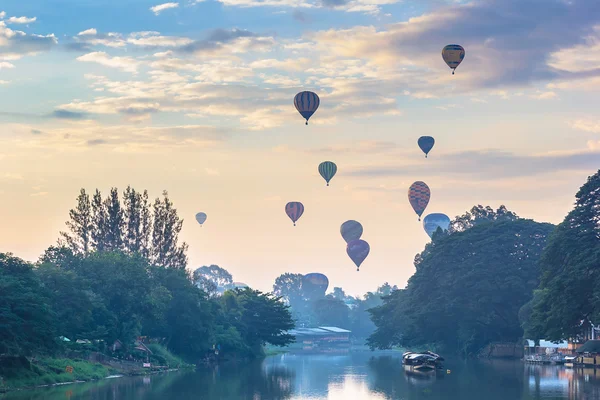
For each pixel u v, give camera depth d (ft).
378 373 403.13
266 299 650.43
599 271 352.28
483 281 530.27
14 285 291.58
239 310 628.69
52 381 316.60
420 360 443.32
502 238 549.54
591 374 363.35
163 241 576.20
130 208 572.10
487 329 548.72
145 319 450.30
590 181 381.60
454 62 467.93
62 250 427.74
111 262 421.59
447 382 329.72
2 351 280.10
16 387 295.89
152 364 430.20
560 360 456.86
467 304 540.93
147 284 424.87
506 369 410.72
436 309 550.36
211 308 533.96
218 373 410.52
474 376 361.71
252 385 326.44
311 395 282.77
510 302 538.06
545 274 383.45
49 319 295.69
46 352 301.63
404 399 264.52
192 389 304.91
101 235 558.15
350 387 312.91
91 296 390.42
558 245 376.27
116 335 408.46
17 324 279.90
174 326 496.23
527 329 449.48
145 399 266.36
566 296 357.82
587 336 485.97
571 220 378.94
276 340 634.02
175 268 529.86
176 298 495.00
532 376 353.31
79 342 398.83
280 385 327.06
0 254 312.71
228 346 578.25
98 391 291.79
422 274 585.22
